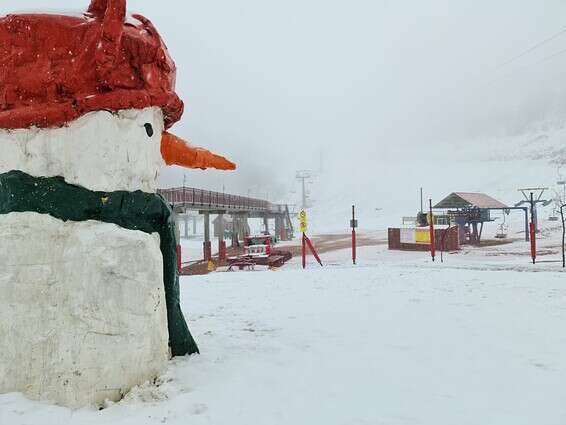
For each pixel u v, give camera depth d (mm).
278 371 4480
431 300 8094
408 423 3326
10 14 4047
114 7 3949
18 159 4000
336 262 20891
